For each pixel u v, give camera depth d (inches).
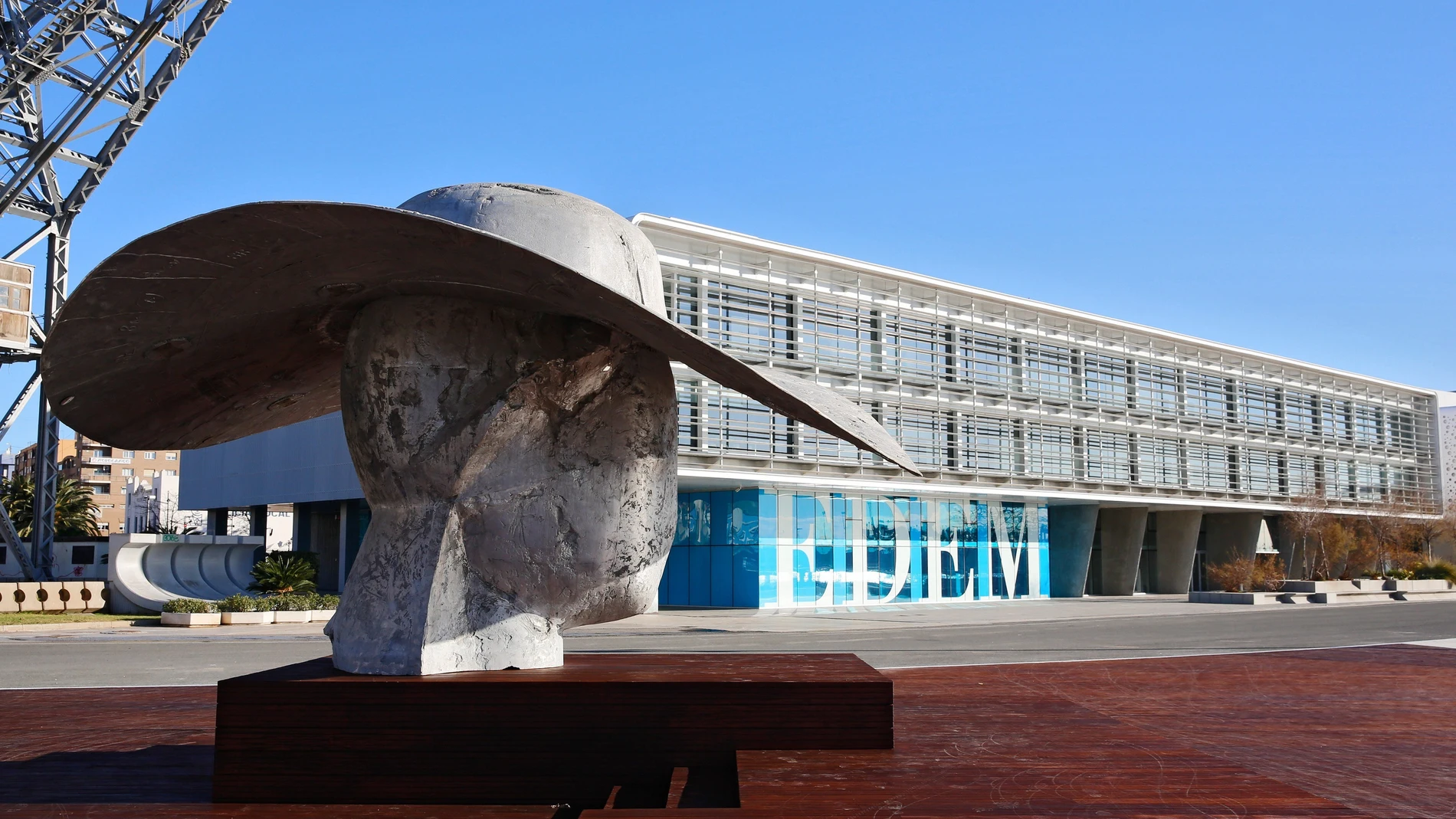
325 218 157.9
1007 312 1389.0
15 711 343.6
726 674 213.6
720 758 200.1
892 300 1259.8
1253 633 821.2
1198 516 1691.7
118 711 343.6
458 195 217.3
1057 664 546.6
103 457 3939.5
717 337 1083.9
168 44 1062.4
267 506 1697.8
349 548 1403.8
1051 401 1425.9
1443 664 556.4
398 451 206.4
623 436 220.8
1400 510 1827.0
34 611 972.6
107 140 1089.4
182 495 1792.6
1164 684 462.6
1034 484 1401.3
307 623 916.6
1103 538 1660.9
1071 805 162.9
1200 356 1662.2
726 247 1100.5
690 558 1214.3
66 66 1005.8
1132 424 1535.4
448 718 193.9
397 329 206.5
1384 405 2016.5
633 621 968.3
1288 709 389.1
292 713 192.5
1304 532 1651.1
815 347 1174.3
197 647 674.8
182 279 177.5
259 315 202.1
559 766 195.2
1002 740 232.4
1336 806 163.9
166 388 222.4
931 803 162.1
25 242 1082.1
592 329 213.2
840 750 203.6
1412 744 317.1
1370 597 1445.6
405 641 203.3
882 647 683.4
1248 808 162.4
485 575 214.2
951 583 1325.0
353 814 183.0
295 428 1444.4
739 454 1082.1
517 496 211.9
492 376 207.6
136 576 1000.2
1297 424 1815.9
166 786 211.6
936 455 1284.4
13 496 2397.9
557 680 197.5
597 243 214.2
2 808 189.2
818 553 1183.6
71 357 193.5
